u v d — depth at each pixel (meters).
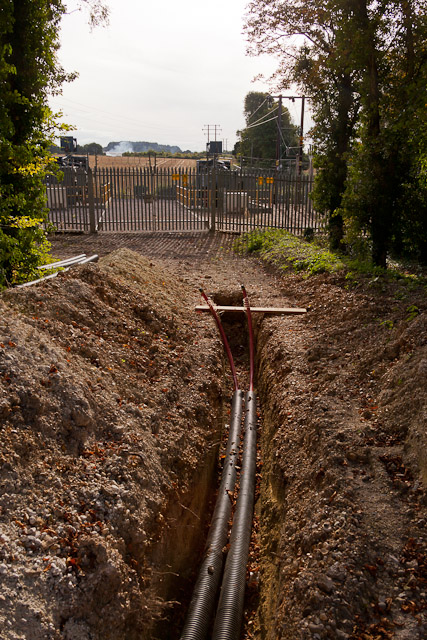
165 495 4.73
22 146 7.59
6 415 4.09
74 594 3.32
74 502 3.91
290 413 6.14
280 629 3.65
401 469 4.60
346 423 5.37
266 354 8.36
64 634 3.13
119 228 20.56
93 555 3.57
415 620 3.34
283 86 15.92
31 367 4.68
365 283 9.28
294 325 8.81
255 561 5.12
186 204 25.98
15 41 7.77
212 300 10.88
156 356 6.93
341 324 7.98
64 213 19.70
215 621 4.33
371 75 10.64
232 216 21.56
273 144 60.41
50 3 8.40
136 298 8.13
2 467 3.74
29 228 8.12
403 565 3.71
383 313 7.71
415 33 9.73
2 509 3.55
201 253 16.06
